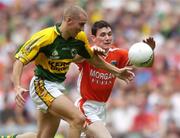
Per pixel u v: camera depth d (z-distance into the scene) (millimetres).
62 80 25234
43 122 25875
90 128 26766
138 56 25219
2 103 45188
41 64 24938
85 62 27250
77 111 24453
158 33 52062
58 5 60344
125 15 54844
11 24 59688
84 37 25141
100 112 27578
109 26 27406
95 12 56656
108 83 27344
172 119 41219
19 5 62938
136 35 51938
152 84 44500
